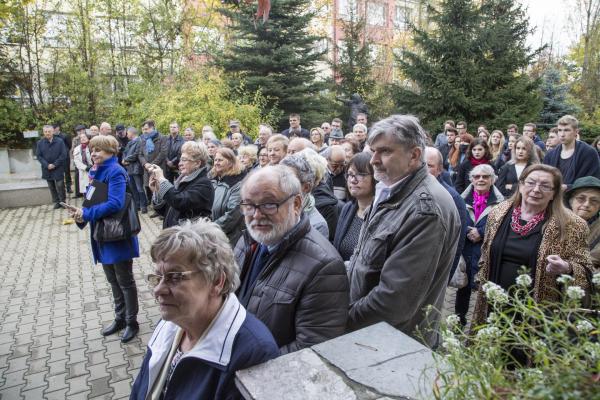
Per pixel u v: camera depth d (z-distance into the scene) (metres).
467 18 14.52
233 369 1.31
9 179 12.09
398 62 15.44
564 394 0.72
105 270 3.98
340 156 4.18
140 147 9.01
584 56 20.50
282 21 14.72
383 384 1.13
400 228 1.97
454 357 0.94
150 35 15.91
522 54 14.30
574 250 2.26
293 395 1.12
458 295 3.94
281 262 1.86
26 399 3.14
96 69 15.03
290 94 15.01
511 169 5.32
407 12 23.52
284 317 1.77
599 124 15.83
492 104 13.91
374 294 1.93
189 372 1.38
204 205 3.56
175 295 1.38
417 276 1.88
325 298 1.75
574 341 0.95
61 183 9.84
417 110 15.09
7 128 13.90
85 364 3.59
